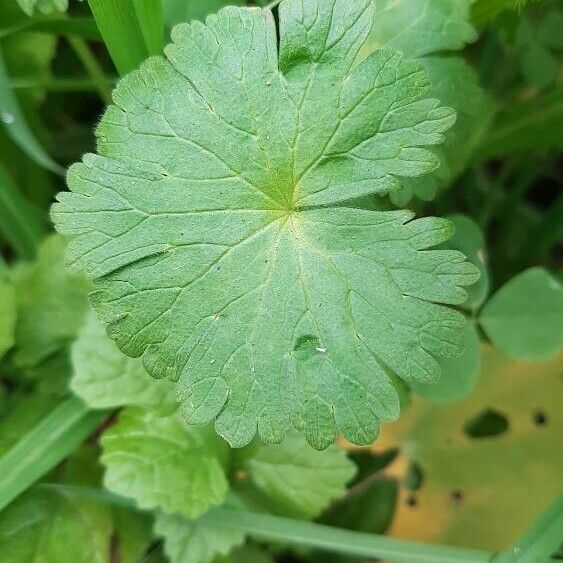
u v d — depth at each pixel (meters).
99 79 0.12
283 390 0.07
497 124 0.12
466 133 0.10
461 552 0.09
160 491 0.09
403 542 0.09
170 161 0.07
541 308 0.10
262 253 0.07
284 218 0.08
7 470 0.09
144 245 0.07
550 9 0.12
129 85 0.07
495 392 0.11
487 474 0.11
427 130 0.07
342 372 0.07
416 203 0.12
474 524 0.11
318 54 0.07
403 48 0.09
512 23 0.11
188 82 0.07
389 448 0.12
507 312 0.10
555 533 0.09
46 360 0.11
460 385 0.10
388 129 0.07
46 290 0.11
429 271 0.07
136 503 0.10
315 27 0.07
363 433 0.07
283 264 0.07
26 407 0.11
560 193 0.14
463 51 0.12
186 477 0.09
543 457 0.11
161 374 0.07
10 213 0.11
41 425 0.10
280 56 0.07
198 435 0.10
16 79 0.12
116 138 0.07
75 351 0.10
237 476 0.10
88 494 0.10
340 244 0.07
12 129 0.11
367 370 0.07
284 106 0.07
